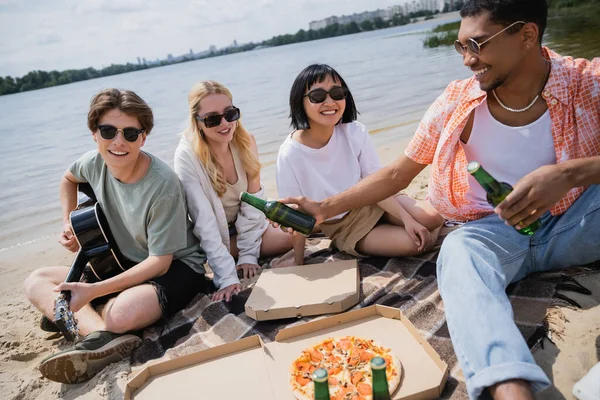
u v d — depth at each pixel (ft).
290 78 67.26
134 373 9.12
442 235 12.07
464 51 7.84
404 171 9.61
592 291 8.47
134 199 10.41
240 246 12.67
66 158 34.45
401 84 42.27
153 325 10.52
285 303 9.81
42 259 16.99
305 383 7.28
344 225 11.99
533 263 8.80
